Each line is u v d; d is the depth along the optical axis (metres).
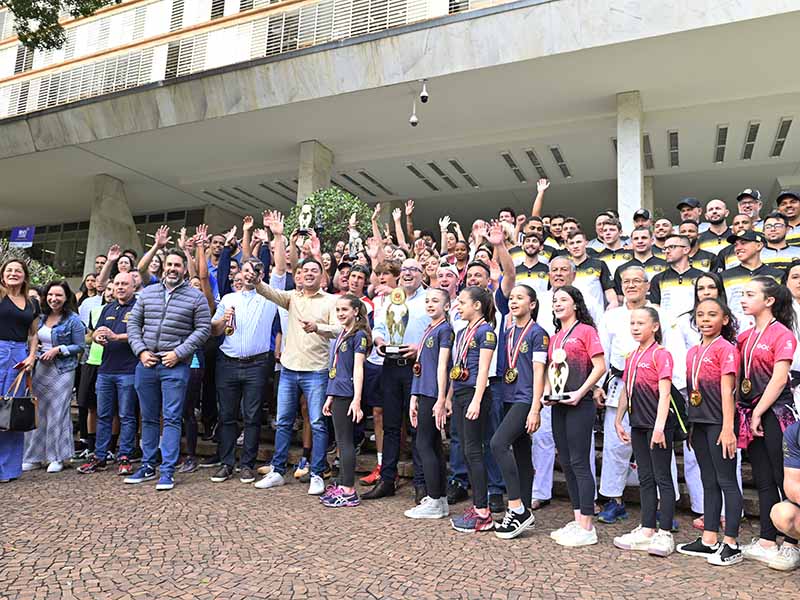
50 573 3.32
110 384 5.98
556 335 4.30
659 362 3.92
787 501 3.47
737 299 5.30
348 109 13.37
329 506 4.74
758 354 3.80
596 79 11.72
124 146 15.90
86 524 4.19
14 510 4.53
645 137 13.84
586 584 3.25
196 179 18.28
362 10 13.33
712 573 3.45
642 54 10.73
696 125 13.16
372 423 6.80
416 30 11.54
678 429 3.87
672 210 19.14
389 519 4.43
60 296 6.20
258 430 5.70
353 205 11.72
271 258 7.54
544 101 12.77
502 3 11.45
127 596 3.03
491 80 11.89
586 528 3.96
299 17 14.21
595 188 17.89
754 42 10.23
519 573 3.40
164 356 5.39
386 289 6.20
